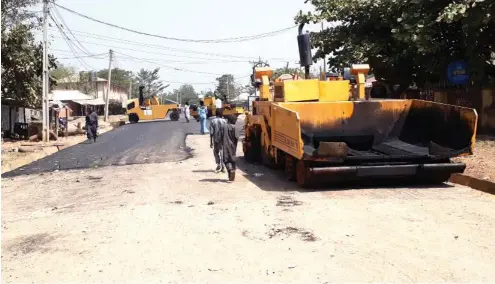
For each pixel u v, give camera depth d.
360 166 10.76
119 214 9.43
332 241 7.16
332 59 19.30
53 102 37.09
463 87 18.19
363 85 13.38
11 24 28.05
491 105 17.00
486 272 5.82
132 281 5.96
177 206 9.93
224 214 9.07
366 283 5.59
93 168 16.75
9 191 12.95
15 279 6.20
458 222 7.95
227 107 45.19
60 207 10.51
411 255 6.46
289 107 12.20
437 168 10.88
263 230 7.89
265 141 13.80
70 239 7.89
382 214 8.59
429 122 12.26
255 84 14.48
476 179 10.86
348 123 12.40
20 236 8.26
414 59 17.59
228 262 6.47
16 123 32.03
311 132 12.20
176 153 20.05
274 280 5.79
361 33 19.14
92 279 6.09
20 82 29.53
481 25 15.39
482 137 16.52
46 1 27.73
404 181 11.64
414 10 16.48
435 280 5.61
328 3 19.31
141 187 12.38
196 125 41.19
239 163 16.33
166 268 6.35
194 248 7.12
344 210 8.98
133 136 30.97
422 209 8.89
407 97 19.95
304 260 6.41
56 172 16.27
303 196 10.45
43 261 6.86
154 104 55.97
